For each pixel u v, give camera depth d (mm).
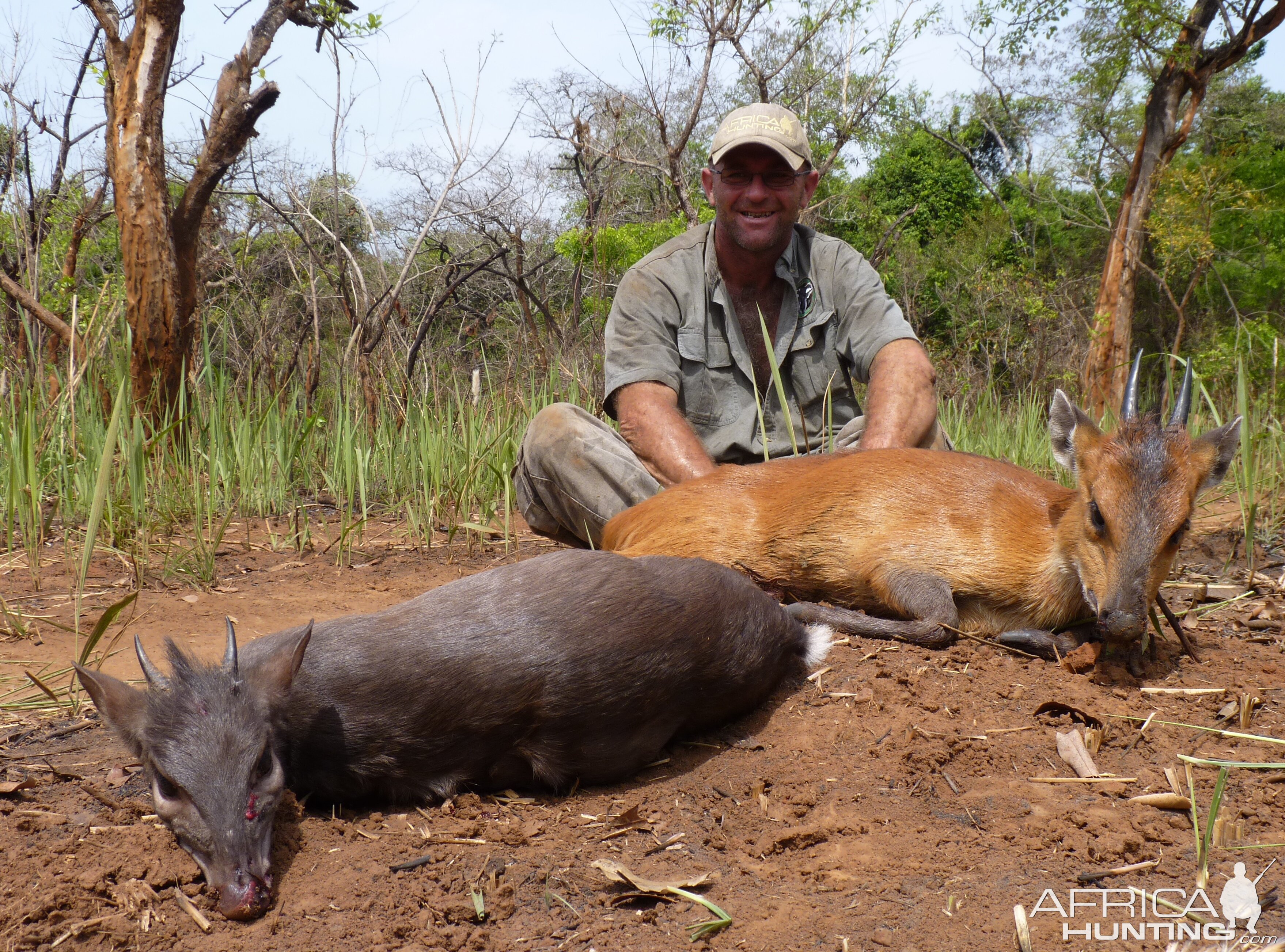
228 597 4742
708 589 3287
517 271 12047
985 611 4031
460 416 7008
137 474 5500
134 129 7012
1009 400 11250
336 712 2715
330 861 2564
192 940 2262
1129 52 14359
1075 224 19297
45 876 2438
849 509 4125
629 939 2250
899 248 19344
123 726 2527
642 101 13242
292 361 8805
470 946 2240
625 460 4863
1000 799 2818
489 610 2957
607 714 2953
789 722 3332
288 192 10703
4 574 5031
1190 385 3730
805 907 2340
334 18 8258
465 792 2938
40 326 8469
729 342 5051
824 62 13398
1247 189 15742
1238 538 5469
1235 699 3439
